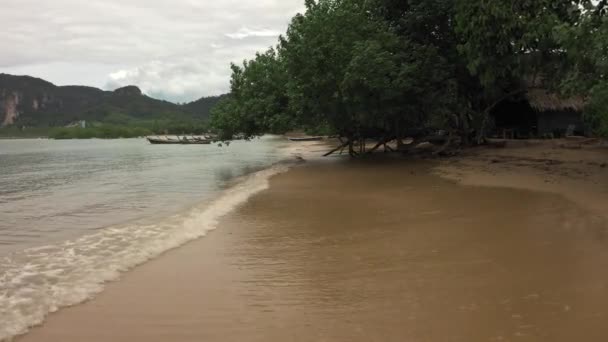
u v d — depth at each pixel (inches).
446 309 209.3
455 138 1047.0
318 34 837.2
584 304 205.0
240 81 1103.6
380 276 260.1
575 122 1057.5
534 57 804.0
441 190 545.3
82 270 291.9
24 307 231.5
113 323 210.4
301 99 892.0
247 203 533.0
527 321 192.2
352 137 1080.8
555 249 285.4
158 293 247.8
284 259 304.0
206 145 2628.0
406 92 829.2
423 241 327.9
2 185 829.2
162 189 709.3
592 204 398.9
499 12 518.0
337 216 437.1
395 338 184.4
